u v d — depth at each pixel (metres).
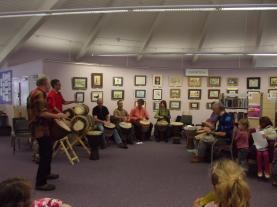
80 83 9.19
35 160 6.00
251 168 5.54
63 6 7.91
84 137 6.67
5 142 8.41
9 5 7.75
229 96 9.10
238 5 6.28
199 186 4.64
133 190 4.41
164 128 9.08
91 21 9.26
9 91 10.27
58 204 2.30
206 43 10.66
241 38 10.34
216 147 6.06
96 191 4.33
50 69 8.57
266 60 11.27
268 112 8.12
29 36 8.77
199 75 10.39
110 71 9.74
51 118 4.23
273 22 9.41
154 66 10.70
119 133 8.34
